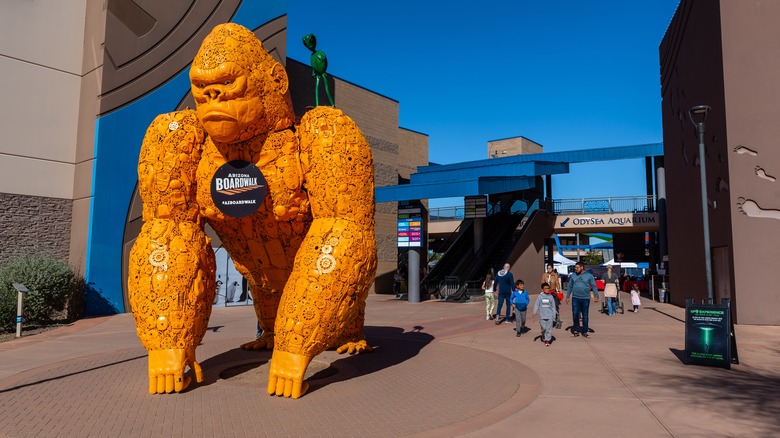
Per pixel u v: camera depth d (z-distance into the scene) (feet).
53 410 15.72
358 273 17.90
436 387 18.98
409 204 68.80
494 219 87.51
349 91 85.35
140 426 14.19
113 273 50.39
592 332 35.53
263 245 20.11
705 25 45.50
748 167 39.58
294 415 15.25
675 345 29.43
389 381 19.85
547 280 53.06
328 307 17.26
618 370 22.34
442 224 106.63
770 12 39.88
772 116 39.17
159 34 54.34
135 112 52.60
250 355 24.85
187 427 14.11
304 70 76.89
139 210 52.60
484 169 70.54
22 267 41.52
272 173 18.21
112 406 16.12
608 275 48.62
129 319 45.44
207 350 26.84
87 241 49.24
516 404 16.74
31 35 49.90
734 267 39.50
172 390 17.47
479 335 34.01
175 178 18.21
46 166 50.42
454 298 67.77
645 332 35.42
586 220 93.09
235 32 17.37
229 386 18.61
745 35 40.42
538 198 90.33
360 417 15.15
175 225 18.38
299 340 17.22
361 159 19.16
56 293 42.50
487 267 74.13
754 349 27.63
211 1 58.18
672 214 62.03
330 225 18.11
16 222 48.11
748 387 19.12
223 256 60.08
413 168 103.55
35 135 49.80
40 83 50.39
